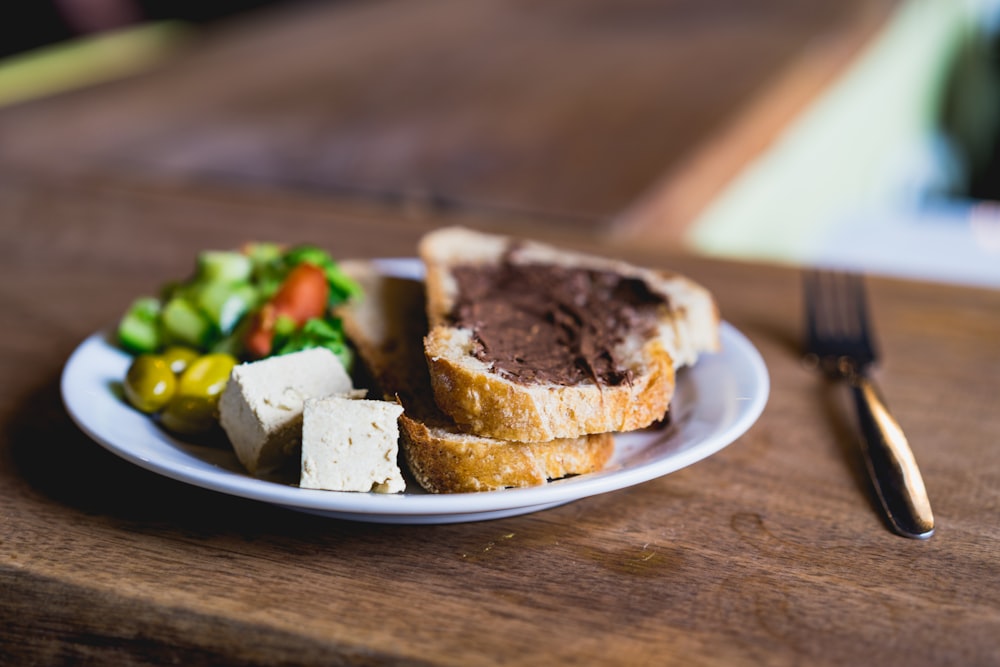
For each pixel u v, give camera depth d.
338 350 0.48
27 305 0.62
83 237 0.73
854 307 0.58
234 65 1.30
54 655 0.40
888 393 0.51
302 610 0.38
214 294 0.50
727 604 0.38
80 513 0.43
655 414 0.43
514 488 0.40
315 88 1.15
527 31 1.37
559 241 0.70
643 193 0.77
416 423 0.42
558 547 0.41
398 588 0.39
